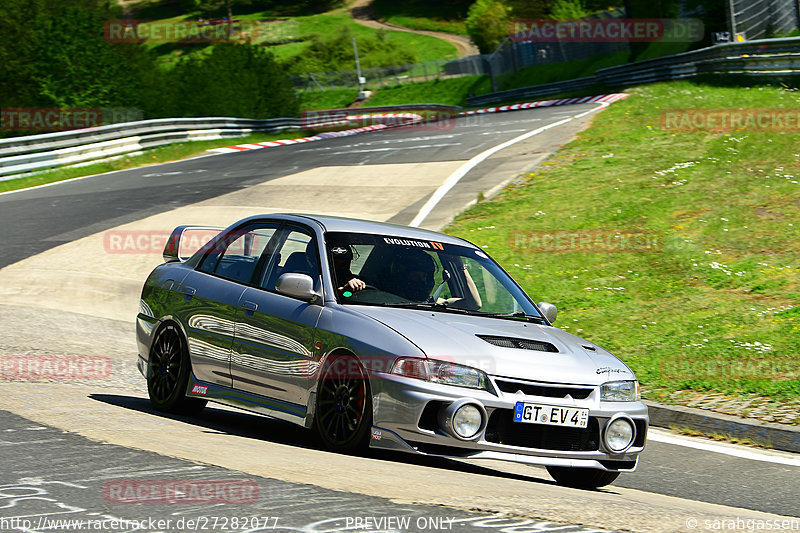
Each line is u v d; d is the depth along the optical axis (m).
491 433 14.17
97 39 111.88
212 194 61.38
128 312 35.09
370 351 14.59
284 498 10.34
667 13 166.00
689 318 30.69
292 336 16.02
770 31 107.56
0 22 106.69
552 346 15.63
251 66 133.12
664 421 22.94
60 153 84.38
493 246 41.34
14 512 9.42
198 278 18.88
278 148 93.94
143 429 15.23
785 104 69.62
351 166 68.88
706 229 40.91
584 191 50.25
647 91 88.62
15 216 56.12
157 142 98.38
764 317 29.83
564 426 14.55
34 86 108.12
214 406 21.08
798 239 38.16
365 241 17.38
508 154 66.12
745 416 21.92
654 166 54.09
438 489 11.61
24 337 27.70
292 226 17.97
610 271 36.91
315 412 15.45
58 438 13.67
